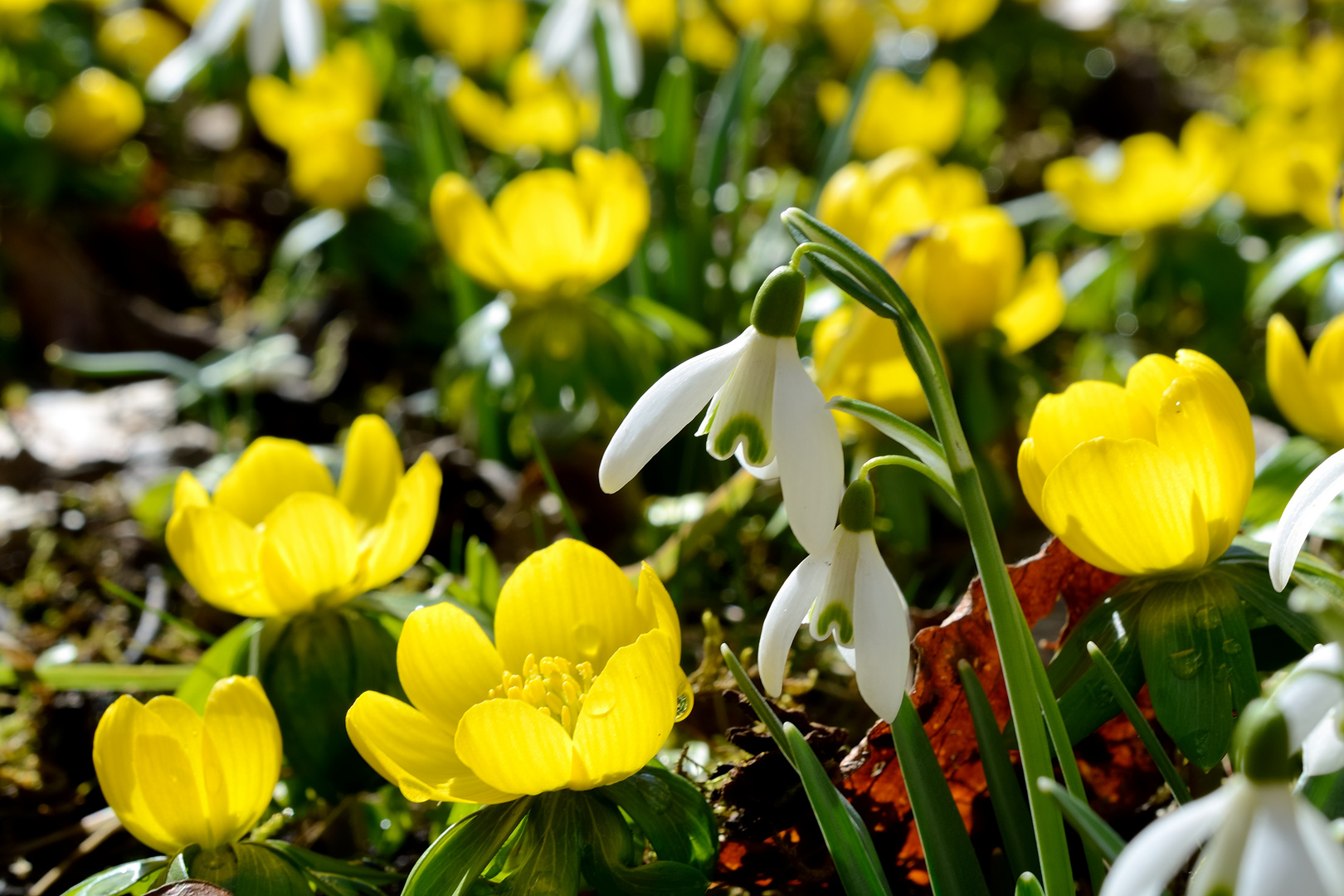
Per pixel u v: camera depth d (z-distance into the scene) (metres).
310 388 1.00
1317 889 0.41
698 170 0.91
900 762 0.47
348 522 0.51
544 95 0.94
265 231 1.32
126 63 1.45
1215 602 0.47
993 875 0.50
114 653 0.66
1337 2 1.75
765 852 0.50
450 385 0.76
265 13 0.85
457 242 0.68
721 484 0.74
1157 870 0.41
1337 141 0.96
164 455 0.90
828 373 0.58
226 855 0.48
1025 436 0.74
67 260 1.14
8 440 0.90
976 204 0.84
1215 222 0.93
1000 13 1.49
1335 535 0.52
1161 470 0.47
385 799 0.53
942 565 0.66
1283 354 0.54
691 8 1.29
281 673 0.52
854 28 1.27
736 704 0.52
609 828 0.47
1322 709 0.42
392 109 1.36
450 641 0.49
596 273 0.69
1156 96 1.62
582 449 0.75
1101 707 0.47
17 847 0.55
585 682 0.48
